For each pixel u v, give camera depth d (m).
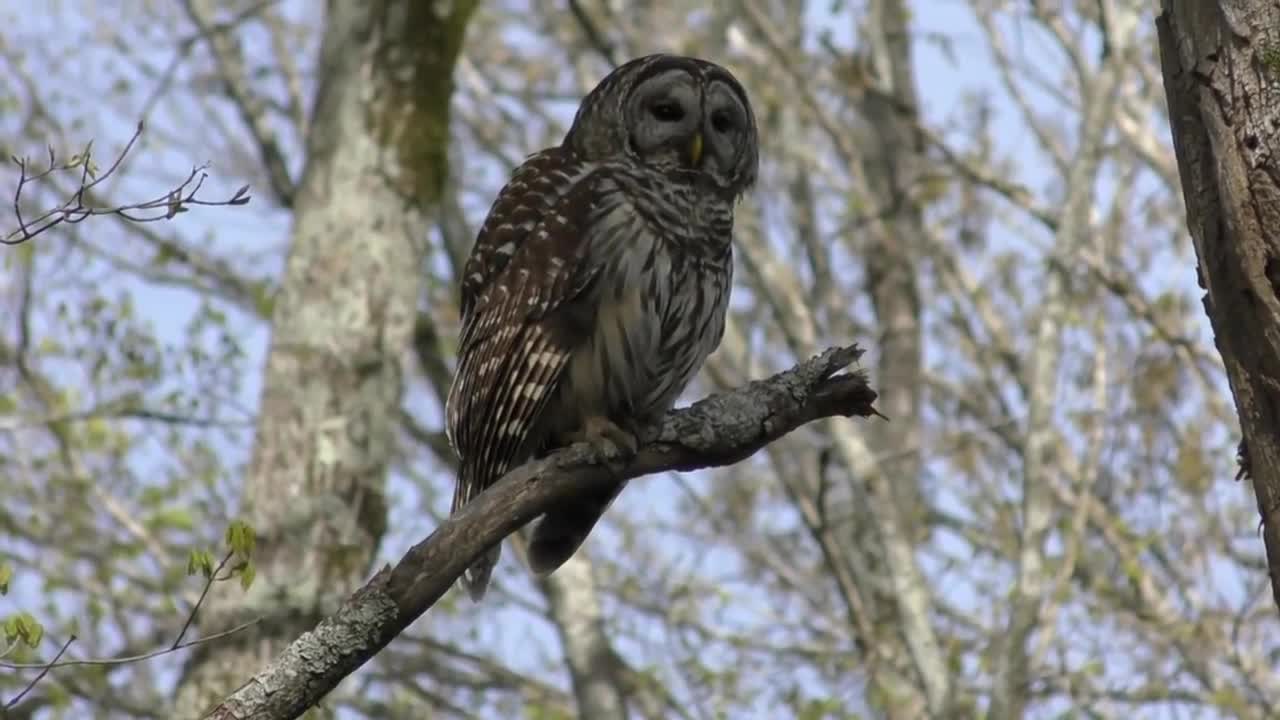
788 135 18.50
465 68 20.16
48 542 15.49
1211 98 5.18
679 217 8.01
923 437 18.16
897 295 18.94
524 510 6.26
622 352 7.79
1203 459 13.97
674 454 6.63
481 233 8.24
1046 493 12.52
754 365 17.47
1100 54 15.27
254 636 11.41
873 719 14.62
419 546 5.98
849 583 15.05
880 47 18.05
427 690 17.23
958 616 15.41
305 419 12.12
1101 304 14.27
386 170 12.73
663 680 15.31
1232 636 13.43
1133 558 13.54
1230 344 5.18
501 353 7.75
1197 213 5.27
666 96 8.28
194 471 15.25
